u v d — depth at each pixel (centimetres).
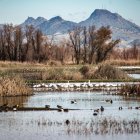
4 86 5678
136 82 7356
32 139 3275
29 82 7388
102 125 3697
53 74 7800
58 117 4088
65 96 5750
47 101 5203
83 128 3588
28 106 4756
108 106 4756
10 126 3694
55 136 3347
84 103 5016
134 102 5072
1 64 11025
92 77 7869
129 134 3375
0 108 4575
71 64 13350
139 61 12688
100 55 14562
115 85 6981
